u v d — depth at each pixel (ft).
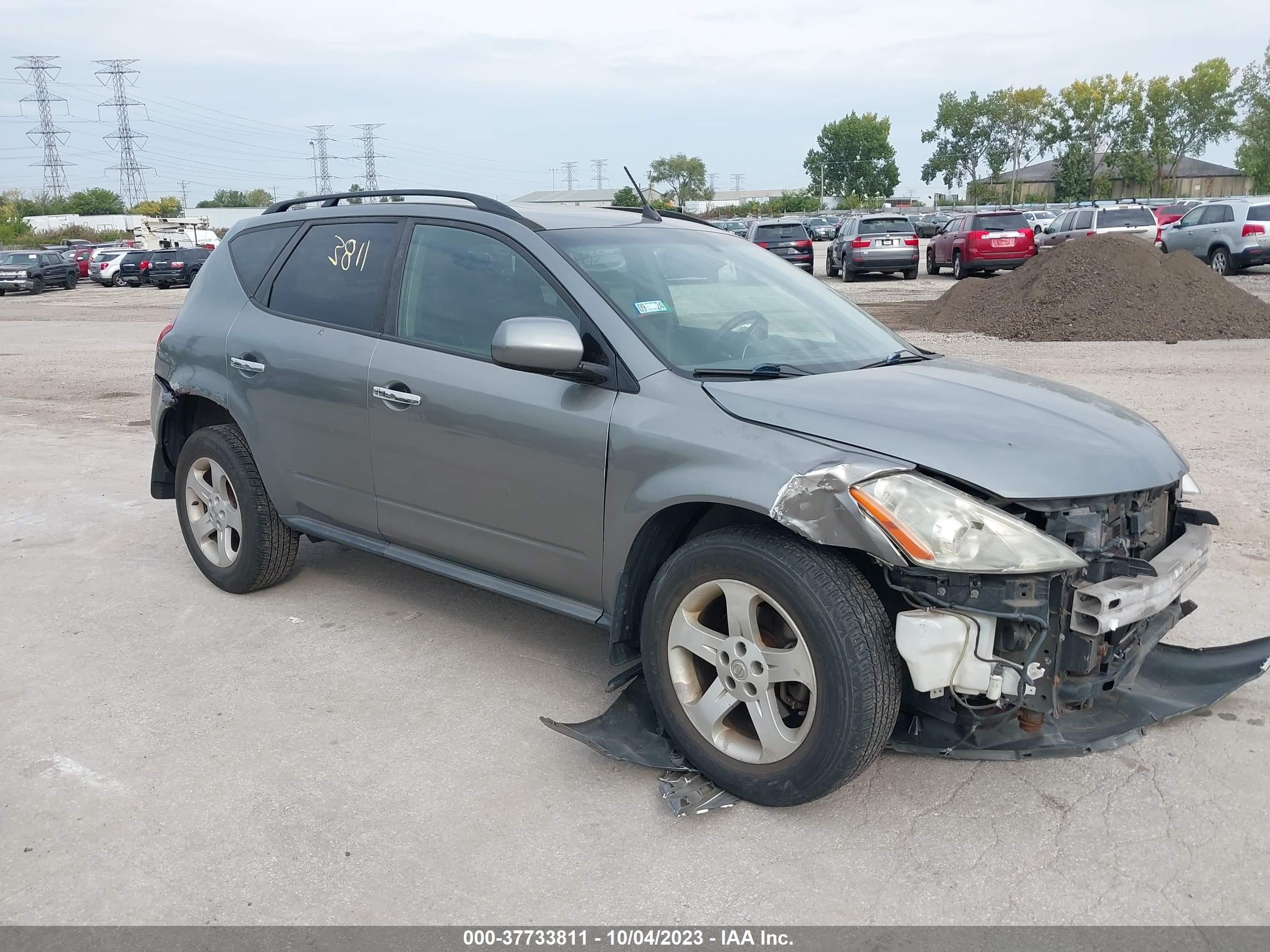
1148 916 8.45
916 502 8.98
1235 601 15.10
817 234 194.08
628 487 10.73
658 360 11.02
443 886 9.00
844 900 8.72
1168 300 49.14
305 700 12.60
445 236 13.26
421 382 12.70
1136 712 10.93
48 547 18.98
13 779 10.85
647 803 10.29
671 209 15.74
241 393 15.17
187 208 419.13
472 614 15.38
